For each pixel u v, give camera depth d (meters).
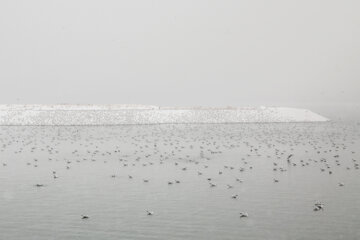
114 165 65.44
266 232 37.31
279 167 63.91
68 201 46.25
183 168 62.38
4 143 87.56
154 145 85.31
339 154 75.50
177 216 41.41
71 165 65.44
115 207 44.16
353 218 40.50
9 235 36.88
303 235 36.62
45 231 37.75
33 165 65.31
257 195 48.25
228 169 62.44
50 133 103.19
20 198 47.34
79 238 36.22
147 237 36.38
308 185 52.59
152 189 51.06
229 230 37.81
